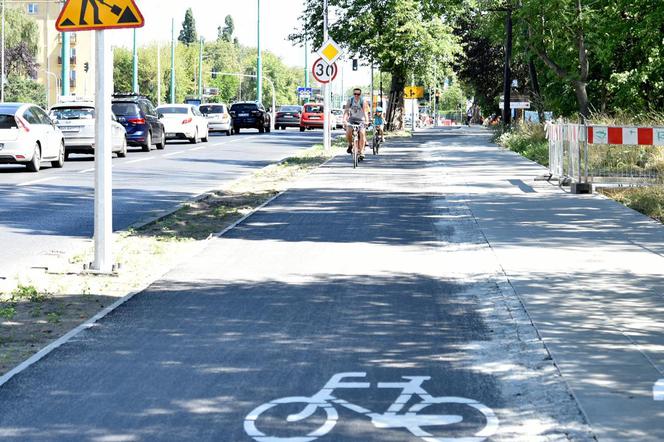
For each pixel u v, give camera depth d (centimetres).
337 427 598
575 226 1577
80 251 1341
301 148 4272
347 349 801
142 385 695
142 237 1484
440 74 6862
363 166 3070
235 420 613
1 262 1258
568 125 2256
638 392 666
